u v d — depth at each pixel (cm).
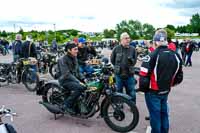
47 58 1582
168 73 510
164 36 512
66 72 688
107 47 5925
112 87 653
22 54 1208
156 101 521
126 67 761
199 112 797
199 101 928
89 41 1170
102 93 657
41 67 1568
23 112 801
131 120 655
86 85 673
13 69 1159
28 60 1112
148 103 527
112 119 678
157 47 515
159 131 529
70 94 703
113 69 771
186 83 1280
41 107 852
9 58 2841
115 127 641
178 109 827
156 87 511
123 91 805
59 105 720
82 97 680
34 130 657
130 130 629
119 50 773
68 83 689
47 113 789
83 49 1048
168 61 506
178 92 1074
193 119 733
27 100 944
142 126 671
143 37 10762
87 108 676
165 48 512
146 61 507
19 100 945
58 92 727
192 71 1769
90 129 657
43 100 766
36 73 1087
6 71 1173
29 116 762
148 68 504
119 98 631
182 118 740
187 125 686
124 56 764
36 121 720
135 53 776
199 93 1057
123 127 634
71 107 695
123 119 636
